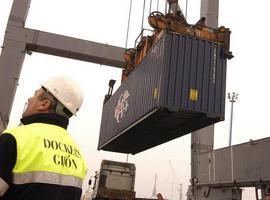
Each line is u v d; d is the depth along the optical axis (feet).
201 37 47.06
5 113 71.87
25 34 78.02
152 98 45.34
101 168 78.48
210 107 44.57
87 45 80.94
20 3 79.56
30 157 7.86
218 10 81.10
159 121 48.93
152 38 52.95
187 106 43.60
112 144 70.23
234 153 60.44
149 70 49.08
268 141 51.75
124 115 57.98
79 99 9.56
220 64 46.37
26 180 7.69
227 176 61.46
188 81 44.62
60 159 8.47
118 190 73.20
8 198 7.57
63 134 9.06
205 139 78.48
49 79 9.43
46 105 9.06
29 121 8.91
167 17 47.70
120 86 64.54
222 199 63.46
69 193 8.38
